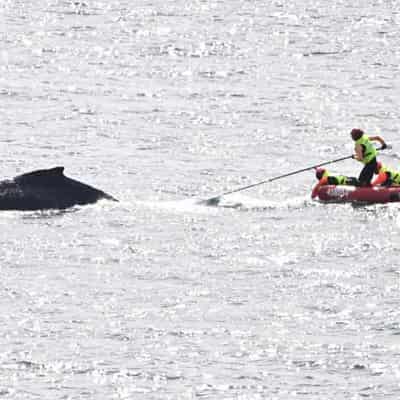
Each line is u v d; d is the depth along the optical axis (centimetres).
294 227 12244
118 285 10281
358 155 13562
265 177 15050
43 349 8812
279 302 9838
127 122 18900
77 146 16850
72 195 12962
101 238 11744
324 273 10612
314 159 16325
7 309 9644
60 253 11200
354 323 9350
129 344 8919
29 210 12625
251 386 8212
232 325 9319
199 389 8169
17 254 11144
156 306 9744
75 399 8012
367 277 10488
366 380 8294
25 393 8094
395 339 9012
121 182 14550
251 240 11731
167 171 15262
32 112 19688
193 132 18112
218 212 12938
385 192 13262
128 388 8181
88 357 8681
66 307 9700
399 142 17538
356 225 12319
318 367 8525
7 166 15412
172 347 8875
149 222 12406
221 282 10369
